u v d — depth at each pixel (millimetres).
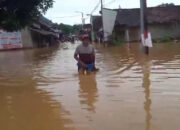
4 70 17500
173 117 6918
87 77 12789
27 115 7746
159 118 6898
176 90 9492
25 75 14695
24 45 50656
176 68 13797
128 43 45594
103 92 9781
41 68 17391
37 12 23312
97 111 7695
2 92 10695
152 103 8148
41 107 8406
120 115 7254
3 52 43094
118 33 52344
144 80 11375
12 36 48844
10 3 21312
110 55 23609
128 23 51625
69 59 22641
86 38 13797
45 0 22938
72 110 7934
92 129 6441
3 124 7145
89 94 9617
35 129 6695
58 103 8734
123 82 11211
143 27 21344
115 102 8445
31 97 9672
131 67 15078
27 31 51062
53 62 20781
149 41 21250
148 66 15039
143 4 21125
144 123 6621
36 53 34688
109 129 6375
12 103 9016
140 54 22328
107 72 13812
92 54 14008
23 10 22594
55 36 88875
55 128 6668
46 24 73812
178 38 48188
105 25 44156
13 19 22141
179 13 52594
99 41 56906
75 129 6523
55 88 10898
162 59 17719
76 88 10672
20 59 26062
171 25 51781
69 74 14000
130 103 8258
